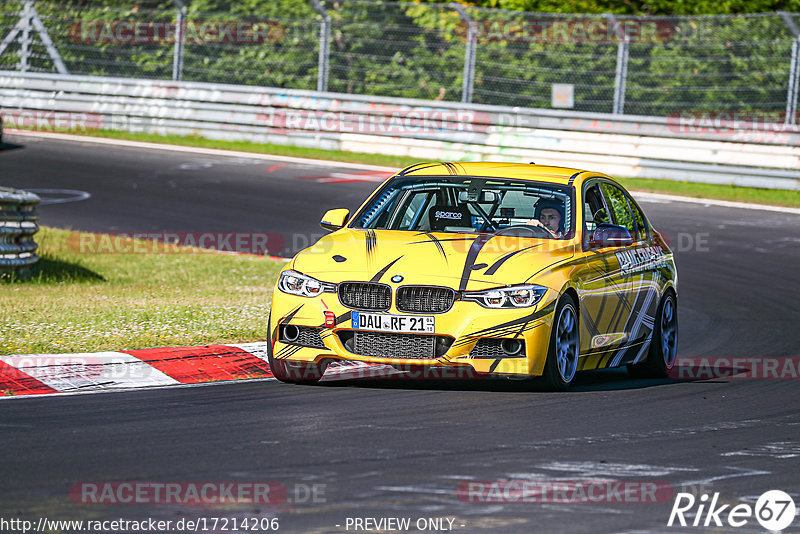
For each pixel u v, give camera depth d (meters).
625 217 28.83
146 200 58.00
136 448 18.19
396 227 26.36
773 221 57.06
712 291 41.94
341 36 81.44
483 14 78.50
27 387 23.31
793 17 69.62
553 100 74.94
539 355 23.27
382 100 74.81
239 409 21.58
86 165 67.38
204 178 64.38
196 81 84.69
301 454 17.98
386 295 23.23
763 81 74.44
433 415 21.31
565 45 77.06
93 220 52.88
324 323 23.42
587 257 25.55
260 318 32.06
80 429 19.52
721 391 25.70
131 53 86.44
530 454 18.44
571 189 26.78
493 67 78.31
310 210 56.41
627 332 27.12
